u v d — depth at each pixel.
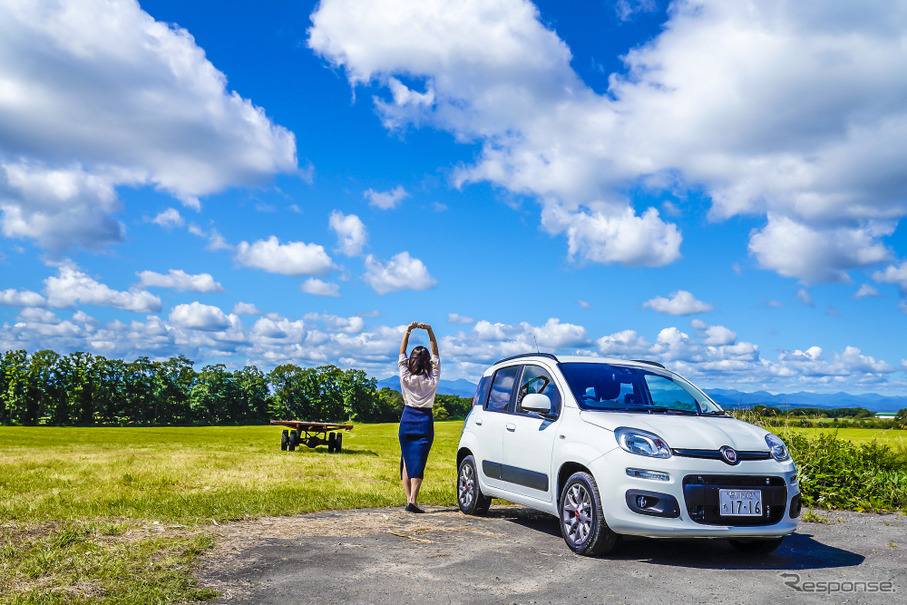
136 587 4.30
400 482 12.50
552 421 6.51
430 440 8.16
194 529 6.36
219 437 47.22
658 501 5.29
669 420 5.96
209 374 122.31
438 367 8.20
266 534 6.28
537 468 6.54
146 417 116.94
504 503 9.36
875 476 9.95
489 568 5.16
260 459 18.23
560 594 4.46
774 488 5.48
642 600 4.35
